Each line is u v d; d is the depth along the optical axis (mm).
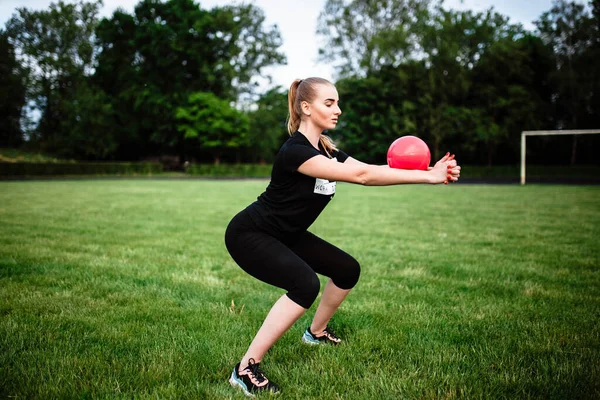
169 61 43500
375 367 2457
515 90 36969
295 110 2373
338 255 2561
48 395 2100
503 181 30547
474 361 2525
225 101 44156
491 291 3996
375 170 2025
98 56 46406
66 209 10320
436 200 14180
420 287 4133
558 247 6086
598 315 3336
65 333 2859
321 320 2752
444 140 40594
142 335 2850
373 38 37812
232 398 2109
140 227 7652
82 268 4633
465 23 38281
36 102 47156
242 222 2291
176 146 48812
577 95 38250
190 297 3754
